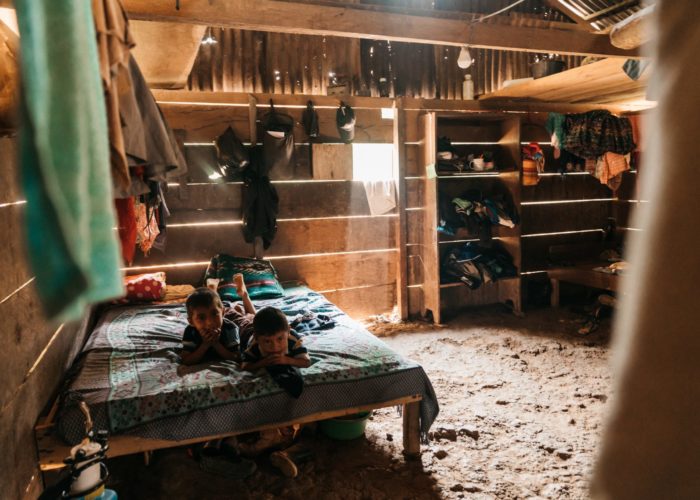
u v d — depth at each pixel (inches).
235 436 110.1
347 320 150.8
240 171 196.2
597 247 263.1
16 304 86.3
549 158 254.7
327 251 218.8
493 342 195.8
